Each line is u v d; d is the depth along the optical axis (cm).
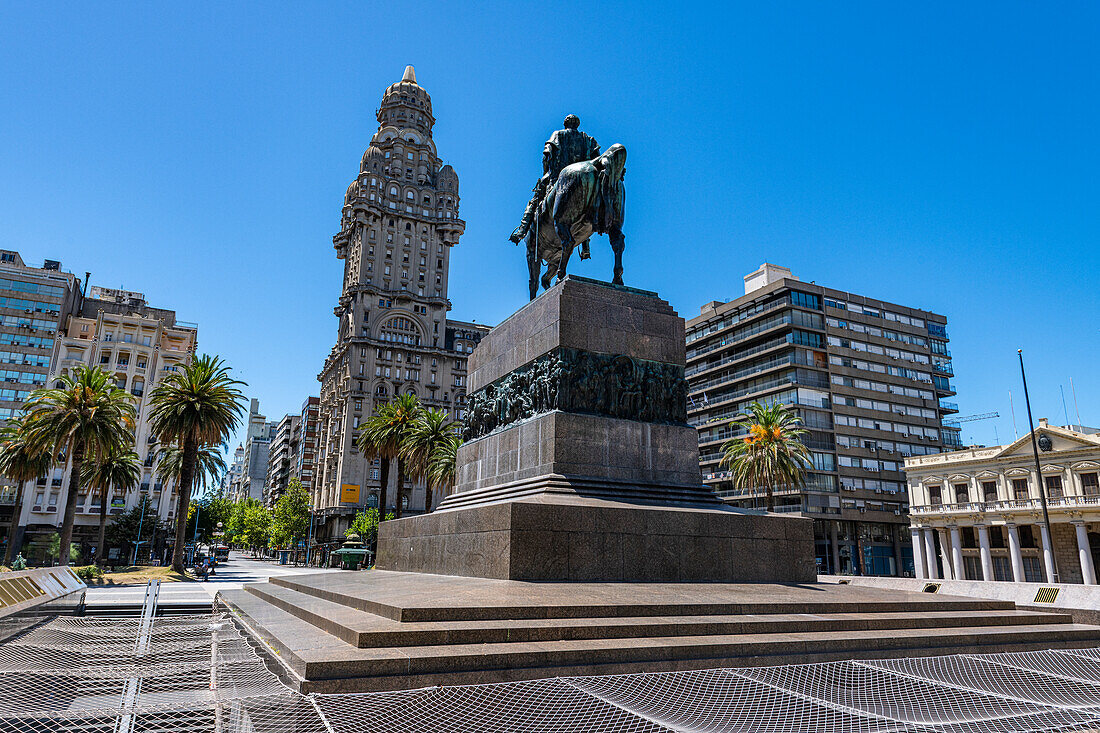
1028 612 1223
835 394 7238
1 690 618
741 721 603
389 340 10262
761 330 7625
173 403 4212
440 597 952
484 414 1833
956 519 5878
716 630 906
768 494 4956
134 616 1449
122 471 5903
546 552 1202
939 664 877
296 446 14162
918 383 7812
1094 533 5175
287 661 720
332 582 1443
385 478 5572
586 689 669
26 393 7688
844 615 1056
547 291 1656
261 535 12006
